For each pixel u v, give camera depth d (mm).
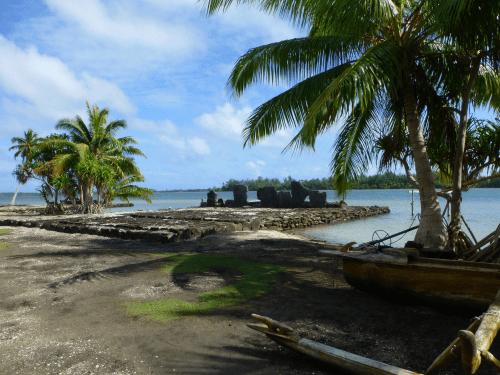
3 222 15703
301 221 19391
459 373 2824
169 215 17969
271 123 7246
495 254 4758
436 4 5188
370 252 4770
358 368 2557
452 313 4078
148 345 3381
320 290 5246
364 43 7148
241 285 5523
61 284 5625
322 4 5816
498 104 8211
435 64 7309
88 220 15102
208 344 3404
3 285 5594
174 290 5262
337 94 5637
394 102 7012
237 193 33094
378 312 4266
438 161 8008
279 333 3186
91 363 3020
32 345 3391
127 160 24391
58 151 22891
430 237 6605
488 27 5535
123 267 6855
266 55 7199
